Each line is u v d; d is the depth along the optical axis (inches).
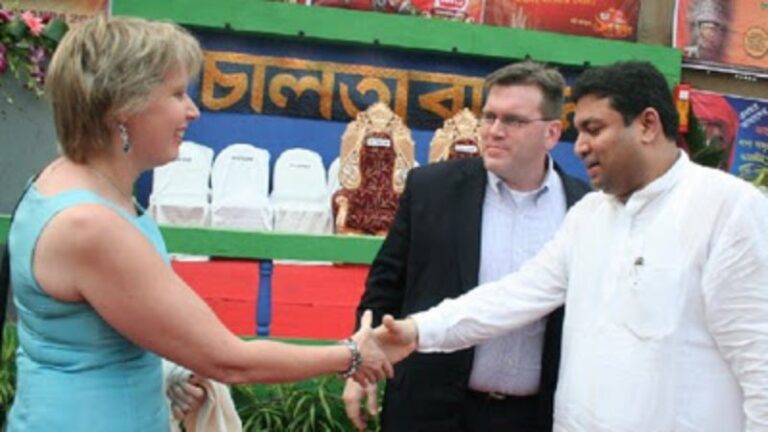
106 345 64.6
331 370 76.4
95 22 65.1
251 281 149.9
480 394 96.7
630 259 77.5
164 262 65.4
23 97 160.7
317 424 143.2
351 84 187.2
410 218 99.7
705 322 74.6
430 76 190.2
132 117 64.5
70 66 63.6
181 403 77.6
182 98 67.2
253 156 177.5
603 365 77.7
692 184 76.5
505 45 187.3
